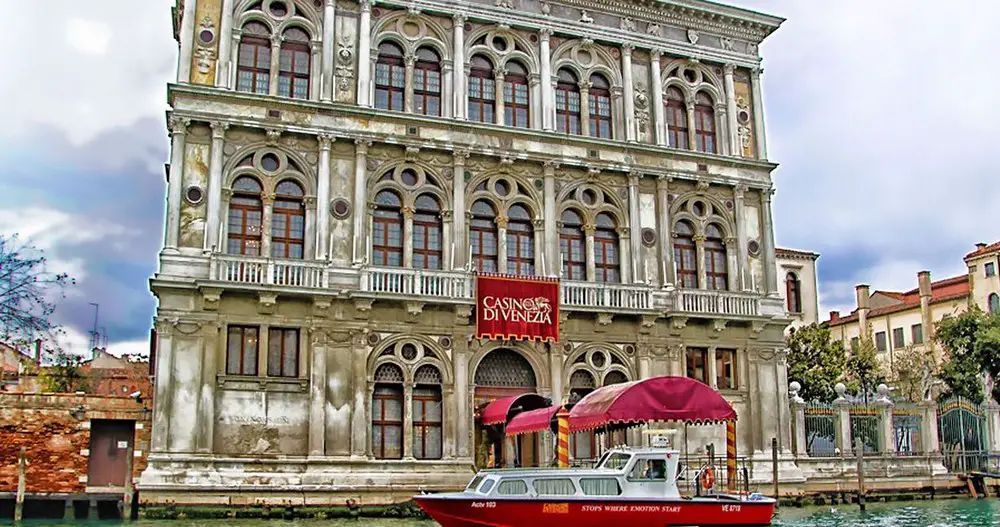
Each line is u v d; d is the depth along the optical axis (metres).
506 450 34.69
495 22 37.09
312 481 30.98
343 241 33.38
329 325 32.28
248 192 32.91
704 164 39.31
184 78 32.59
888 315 68.94
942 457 41.16
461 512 23.22
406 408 32.78
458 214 34.91
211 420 30.45
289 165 33.53
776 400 38.44
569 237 37.09
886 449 40.22
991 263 62.41
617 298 36.25
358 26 35.19
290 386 31.67
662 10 39.84
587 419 27.19
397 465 32.19
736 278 39.19
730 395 37.72
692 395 26.75
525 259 36.19
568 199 37.16
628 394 26.16
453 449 33.09
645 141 38.88
